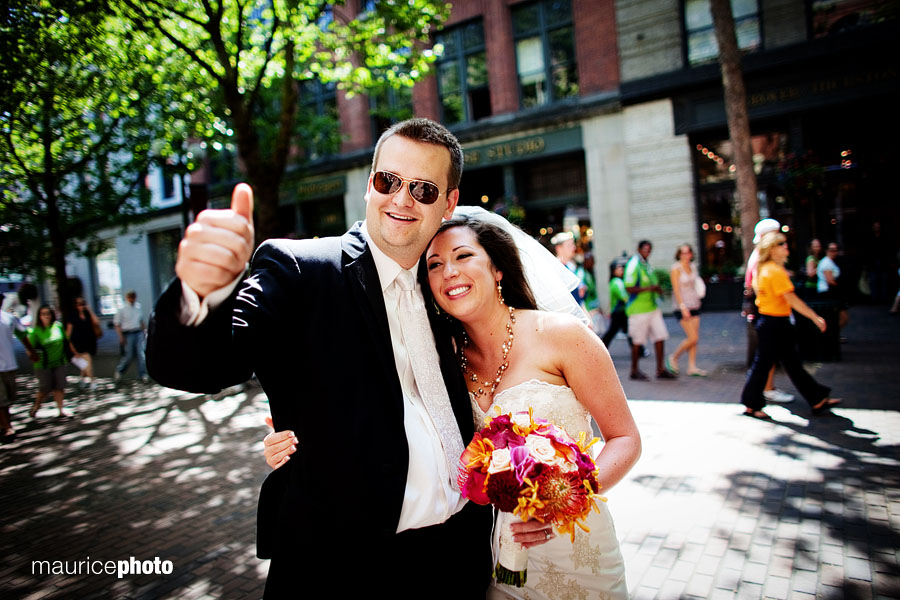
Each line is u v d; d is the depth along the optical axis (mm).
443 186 1476
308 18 8391
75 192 11953
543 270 1988
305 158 16234
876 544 3035
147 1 7262
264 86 10641
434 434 1463
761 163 12977
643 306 7367
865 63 11320
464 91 15758
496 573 1568
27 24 6730
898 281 11812
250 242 932
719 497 3738
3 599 3107
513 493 1232
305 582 1309
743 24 12523
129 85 9133
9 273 12242
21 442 6707
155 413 7832
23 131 9328
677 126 13156
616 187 13953
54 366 8008
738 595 2682
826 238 12414
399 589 1376
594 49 13953
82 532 3969
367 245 1479
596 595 1673
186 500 4484
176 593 3105
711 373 7520
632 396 6559
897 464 4035
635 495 3854
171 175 11398
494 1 14914
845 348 8086
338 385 1313
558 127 14414
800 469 4082
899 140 11719
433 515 1399
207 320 928
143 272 22781
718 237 13367
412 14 8328
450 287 1630
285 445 1271
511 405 1635
